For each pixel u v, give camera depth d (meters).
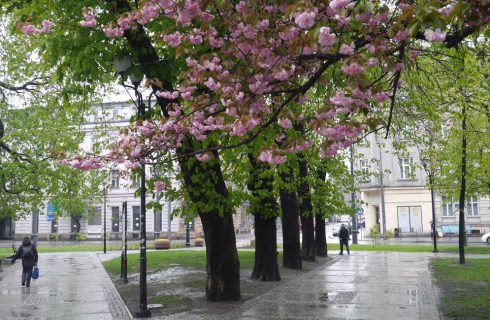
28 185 24.09
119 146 7.03
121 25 7.55
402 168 52.22
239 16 5.88
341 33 5.51
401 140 17.67
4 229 63.00
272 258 16.39
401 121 14.26
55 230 59.16
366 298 12.57
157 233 57.28
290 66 5.68
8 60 21.33
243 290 14.28
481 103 15.62
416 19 4.23
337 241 44.62
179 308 11.73
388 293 13.34
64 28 10.37
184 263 21.98
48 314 11.45
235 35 6.01
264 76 5.90
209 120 6.92
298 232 20.17
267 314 10.60
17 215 27.97
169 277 18.06
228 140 8.59
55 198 24.62
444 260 23.03
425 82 12.55
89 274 20.72
